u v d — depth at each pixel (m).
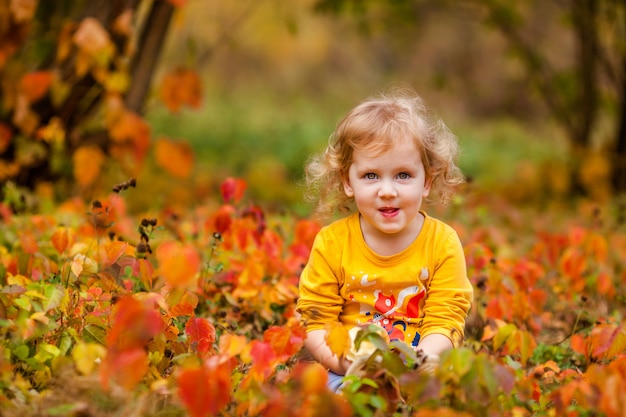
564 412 2.40
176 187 7.76
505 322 3.46
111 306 2.77
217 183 8.78
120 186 3.36
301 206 5.89
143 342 2.46
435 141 2.88
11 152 5.57
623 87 8.70
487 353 3.17
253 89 22.50
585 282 3.96
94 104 5.80
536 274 3.93
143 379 2.51
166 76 5.45
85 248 3.36
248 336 3.35
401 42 9.42
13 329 2.52
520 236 5.91
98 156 5.38
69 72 5.59
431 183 2.91
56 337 2.66
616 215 6.04
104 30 5.51
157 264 3.79
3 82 5.40
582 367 3.18
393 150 2.71
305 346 2.75
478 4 9.47
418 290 2.77
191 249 2.44
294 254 3.74
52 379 2.49
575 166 8.91
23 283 3.00
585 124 9.09
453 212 4.95
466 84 14.17
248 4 13.56
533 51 9.21
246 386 2.41
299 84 22.69
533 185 9.21
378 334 2.33
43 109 5.65
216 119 14.84
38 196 5.30
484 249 3.82
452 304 2.75
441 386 2.21
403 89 3.65
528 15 13.14
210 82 22.03
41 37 6.18
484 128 17.19
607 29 8.57
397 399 2.38
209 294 3.59
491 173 11.11
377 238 2.80
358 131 2.75
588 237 4.51
